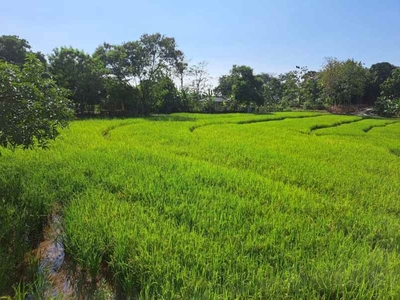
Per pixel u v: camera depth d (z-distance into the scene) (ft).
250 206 19.30
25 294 11.24
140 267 12.18
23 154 32.30
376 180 28.07
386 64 242.37
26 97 20.27
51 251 15.53
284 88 264.72
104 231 14.98
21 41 119.44
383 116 180.04
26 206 18.88
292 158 36.83
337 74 210.18
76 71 111.96
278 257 13.32
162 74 138.92
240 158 36.24
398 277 11.90
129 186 22.45
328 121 106.32
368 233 16.62
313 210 19.35
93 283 12.94
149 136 53.72
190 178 25.17
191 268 12.14
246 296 10.72
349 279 11.56
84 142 42.83
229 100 187.01
